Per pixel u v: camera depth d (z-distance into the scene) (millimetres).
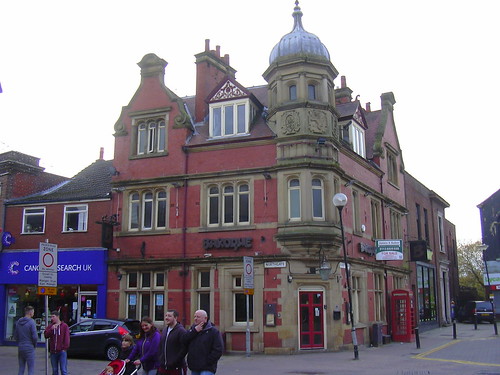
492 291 50125
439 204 45719
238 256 22234
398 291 27938
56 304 25578
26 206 27109
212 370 8539
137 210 24844
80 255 25219
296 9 24812
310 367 16844
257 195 22516
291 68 22938
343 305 22391
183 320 22734
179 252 23391
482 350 21875
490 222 51656
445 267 45250
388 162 32531
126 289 24125
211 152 23734
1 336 26250
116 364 9945
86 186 27562
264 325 21297
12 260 26688
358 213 25922
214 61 26797
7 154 28703
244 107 23922
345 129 26938
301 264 21500
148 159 24812
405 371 15539
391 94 34062
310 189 21750
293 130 22156
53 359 12883
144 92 25562
